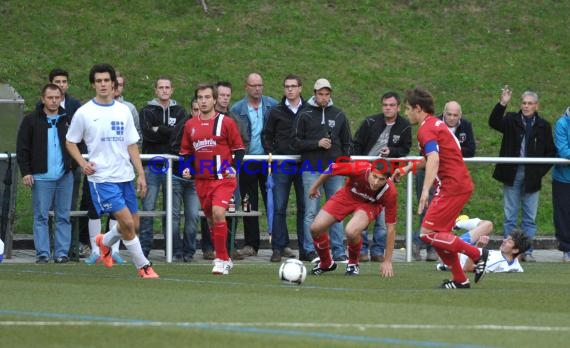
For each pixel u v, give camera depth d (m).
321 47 65.69
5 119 42.31
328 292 27.97
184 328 20.23
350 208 33.62
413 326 21.02
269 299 25.64
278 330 20.19
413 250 42.72
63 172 38.50
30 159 38.34
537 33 69.94
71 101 39.53
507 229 42.97
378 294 27.61
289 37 66.38
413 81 63.53
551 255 46.59
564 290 29.73
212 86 33.22
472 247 29.72
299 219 41.44
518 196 42.88
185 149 33.81
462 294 27.94
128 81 60.34
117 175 31.31
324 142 39.75
